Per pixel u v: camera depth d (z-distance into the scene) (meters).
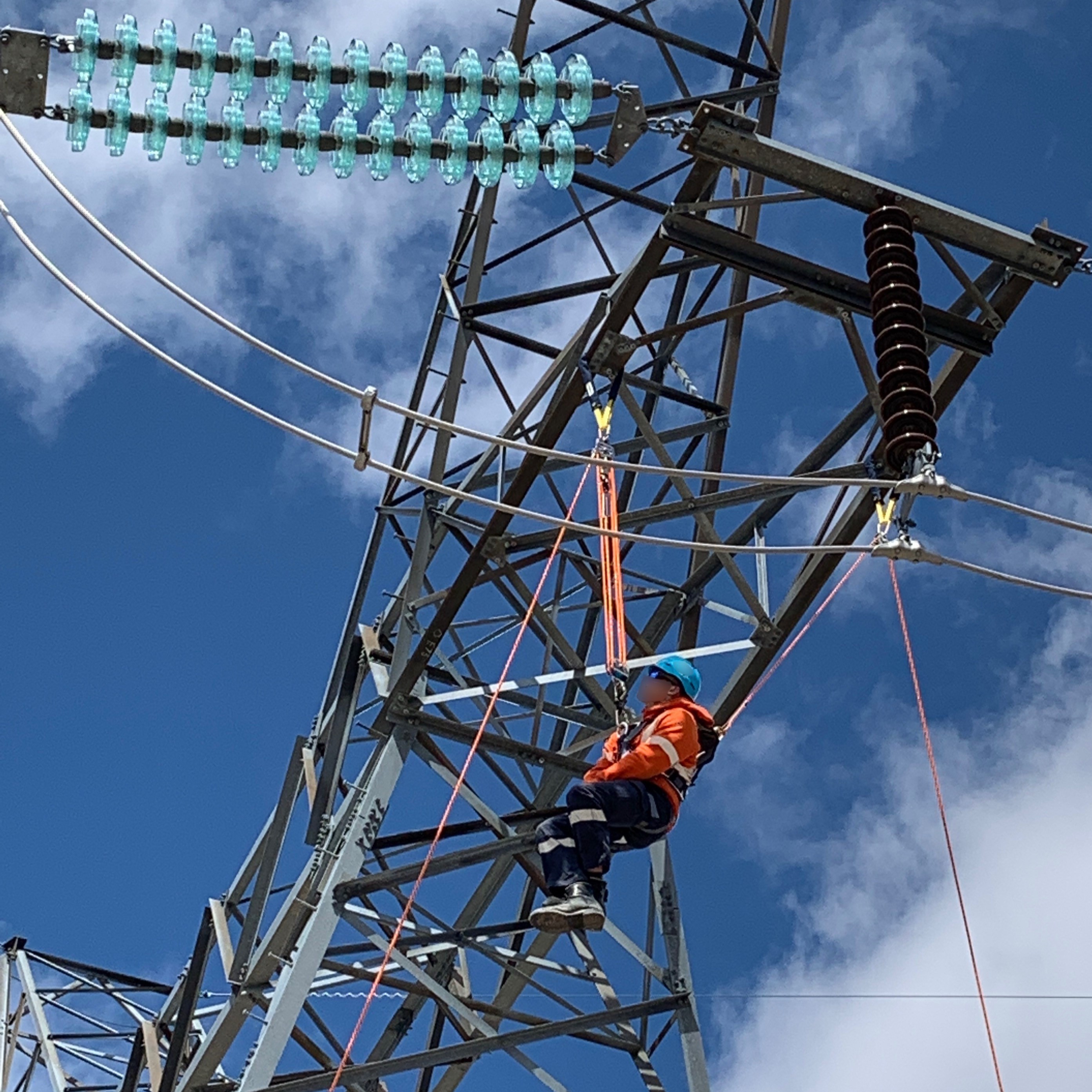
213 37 11.54
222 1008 17.14
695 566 16.67
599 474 13.50
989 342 13.63
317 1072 15.21
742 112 16.66
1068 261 13.20
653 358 17.31
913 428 11.85
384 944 15.00
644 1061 15.31
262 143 11.77
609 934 15.57
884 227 12.62
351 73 11.73
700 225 13.24
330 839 15.73
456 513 16.75
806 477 11.50
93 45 11.34
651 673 12.45
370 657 16.56
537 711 16.02
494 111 11.97
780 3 16.47
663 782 11.78
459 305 16.41
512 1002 16.59
